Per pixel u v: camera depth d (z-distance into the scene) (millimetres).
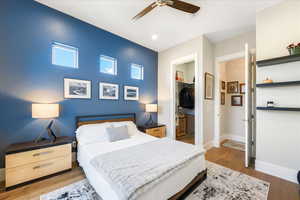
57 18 2383
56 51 2482
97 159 1594
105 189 1331
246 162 2369
